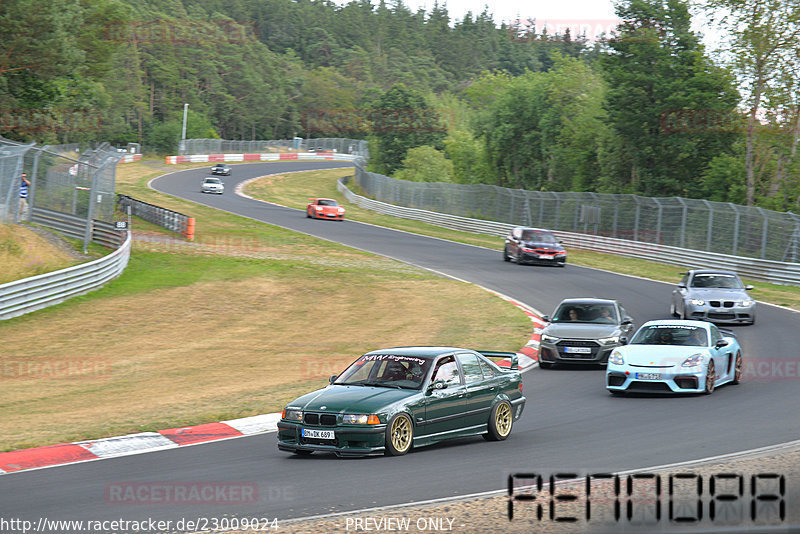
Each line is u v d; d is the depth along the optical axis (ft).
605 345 76.38
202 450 46.93
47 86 210.18
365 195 347.15
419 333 99.35
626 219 191.11
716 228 165.07
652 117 237.25
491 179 339.57
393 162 445.78
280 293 127.44
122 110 574.97
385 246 193.88
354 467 40.83
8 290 101.30
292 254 171.63
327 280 140.05
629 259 181.78
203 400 63.10
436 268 159.12
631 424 51.60
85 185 145.18
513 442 47.65
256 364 80.69
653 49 234.58
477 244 207.51
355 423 42.65
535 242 167.84
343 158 572.92
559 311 83.10
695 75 230.27
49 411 59.93
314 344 92.38
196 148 495.00
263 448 47.34
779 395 61.52
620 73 237.86
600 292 132.36
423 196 281.13
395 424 43.42
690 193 236.02
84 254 134.31
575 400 62.23
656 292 133.28
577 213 206.90
